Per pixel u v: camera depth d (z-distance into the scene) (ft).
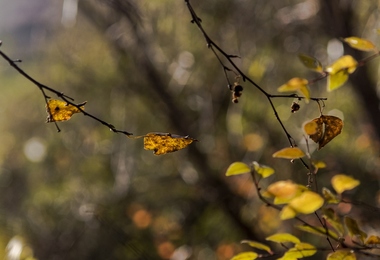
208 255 37.40
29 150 40.52
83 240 36.76
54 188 40.24
